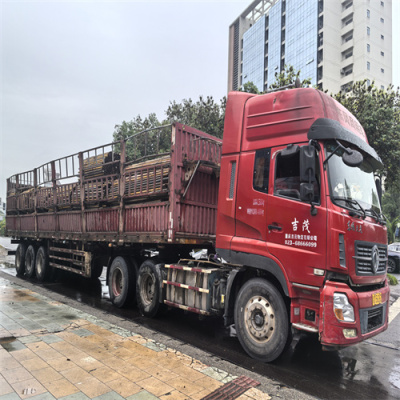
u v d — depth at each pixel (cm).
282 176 438
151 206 629
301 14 6650
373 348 532
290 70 1564
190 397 319
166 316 670
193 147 628
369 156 473
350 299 371
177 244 645
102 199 765
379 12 6391
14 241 1275
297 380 396
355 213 396
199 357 443
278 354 419
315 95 427
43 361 391
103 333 500
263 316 439
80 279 1109
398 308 821
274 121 459
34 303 677
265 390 355
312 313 401
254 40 8000
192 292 550
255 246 453
